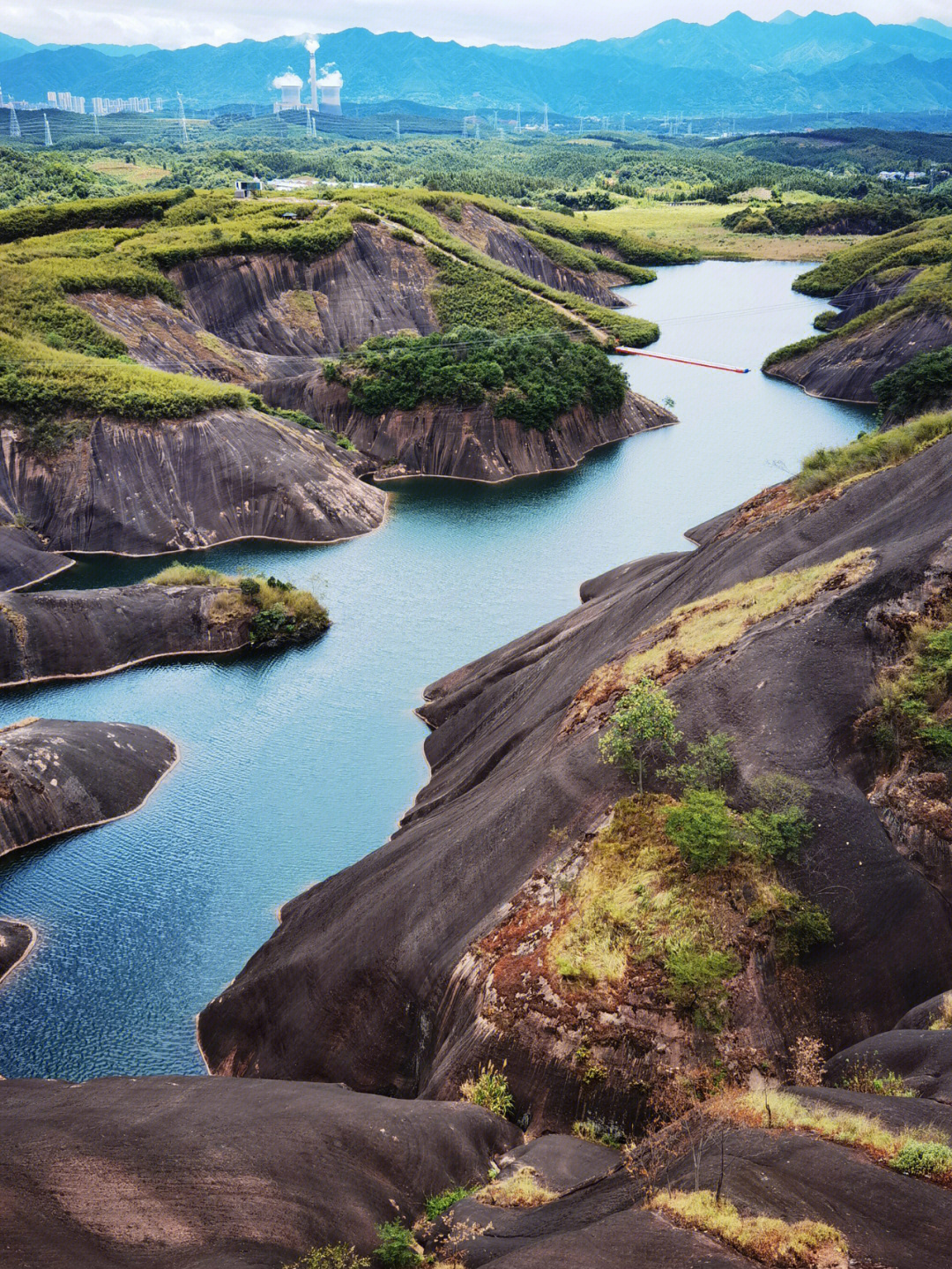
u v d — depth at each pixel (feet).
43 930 134.51
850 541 133.90
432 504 321.93
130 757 169.17
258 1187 65.10
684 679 117.19
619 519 304.30
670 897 89.51
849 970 87.71
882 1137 57.82
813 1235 49.62
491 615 237.25
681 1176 58.34
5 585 259.39
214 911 138.00
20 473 288.71
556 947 88.99
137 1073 111.24
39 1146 68.54
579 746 114.73
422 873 108.88
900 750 103.71
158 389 305.73
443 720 184.65
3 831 148.46
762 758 101.65
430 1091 87.04
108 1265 57.72
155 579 236.02
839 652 112.78
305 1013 103.96
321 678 207.51
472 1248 60.64
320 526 289.74
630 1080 80.28
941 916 91.40
